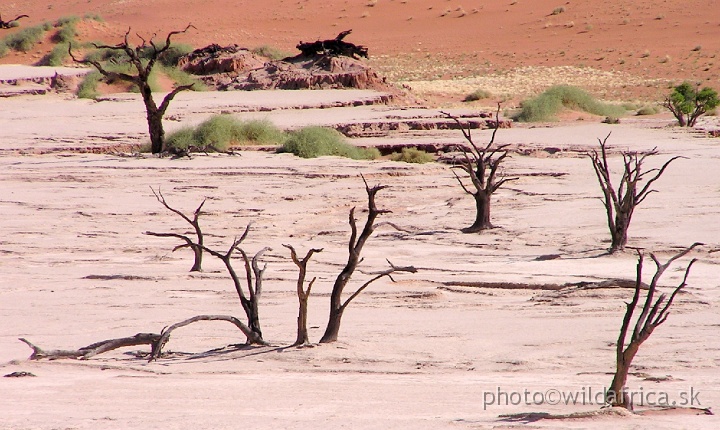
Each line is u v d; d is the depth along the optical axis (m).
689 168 130.25
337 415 23.75
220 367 35.62
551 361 37.19
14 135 170.50
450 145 168.50
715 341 40.59
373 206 40.72
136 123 194.50
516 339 42.09
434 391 28.66
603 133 186.38
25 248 79.56
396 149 169.12
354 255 41.34
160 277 64.44
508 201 107.06
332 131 166.75
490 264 68.94
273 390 28.97
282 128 186.88
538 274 63.03
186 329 46.75
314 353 38.06
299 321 40.00
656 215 90.00
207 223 96.31
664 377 32.41
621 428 21.06
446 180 127.12
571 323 46.41
